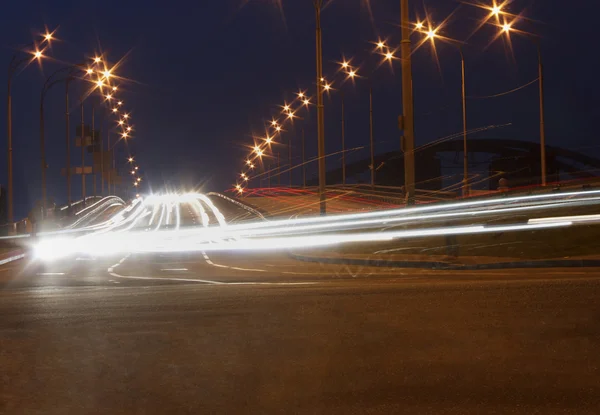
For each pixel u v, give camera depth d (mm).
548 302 11320
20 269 27938
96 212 103250
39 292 16734
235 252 40219
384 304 11828
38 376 7445
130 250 42656
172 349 8695
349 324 10031
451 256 25703
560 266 23266
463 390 6637
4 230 46875
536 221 32188
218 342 9055
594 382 6777
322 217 44188
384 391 6664
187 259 34531
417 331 9352
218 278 20953
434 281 16984
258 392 6719
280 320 10578
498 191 52688
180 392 6766
